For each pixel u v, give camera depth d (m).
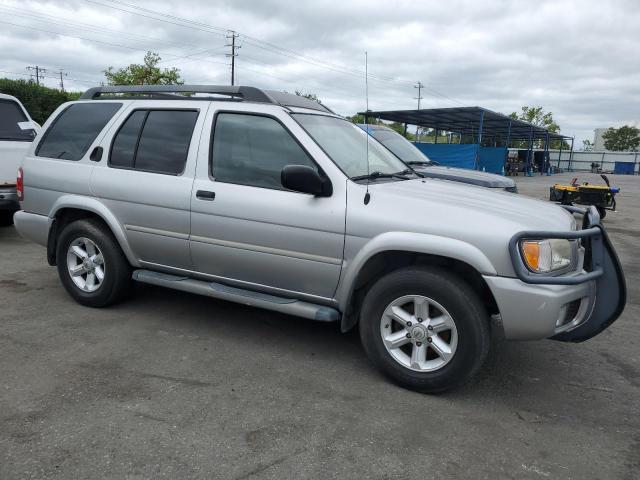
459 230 3.29
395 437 2.97
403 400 3.41
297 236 3.74
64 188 4.79
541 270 3.23
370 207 3.54
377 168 4.25
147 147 4.48
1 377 3.48
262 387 3.49
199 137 4.22
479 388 3.63
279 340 4.32
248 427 3.00
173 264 4.43
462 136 43.72
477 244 3.24
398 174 4.43
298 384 3.56
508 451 2.89
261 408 3.22
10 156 7.53
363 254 3.52
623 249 9.37
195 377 3.60
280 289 3.97
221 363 3.84
